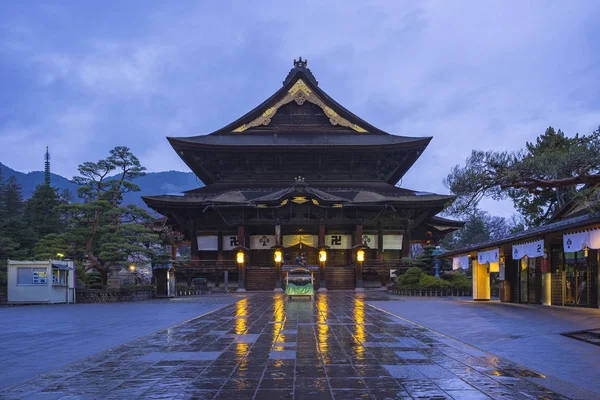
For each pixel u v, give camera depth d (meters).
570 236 28.83
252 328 22.48
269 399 10.21
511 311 31.52
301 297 51.25
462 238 127.44
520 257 35.00
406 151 87.62
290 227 80.31
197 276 79.44
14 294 42.84
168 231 77.12
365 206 77.25
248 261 76.31
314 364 13.76
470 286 56.25
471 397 10.34
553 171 19.77
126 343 17.81
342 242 81.50
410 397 10.34
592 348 16.56
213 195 83.12
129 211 54.31
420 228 94.56
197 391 10.84
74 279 46.31
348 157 88.44
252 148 84.75
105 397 10.40
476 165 20.70
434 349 16.31
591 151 19.48
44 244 52.88
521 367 13.34
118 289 49.38
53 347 17.08
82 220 54.25
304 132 91.00
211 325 23.86
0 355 15.49
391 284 71.06
